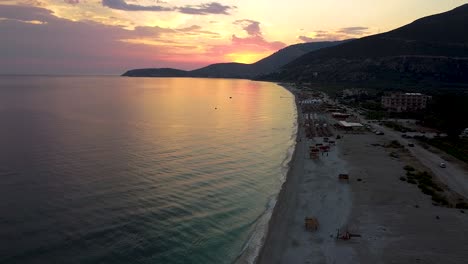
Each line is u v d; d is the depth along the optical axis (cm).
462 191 6325
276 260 4109
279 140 10844
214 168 7500
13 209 5056
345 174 7012
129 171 6950
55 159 7519
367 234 4709
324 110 17962
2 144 8656
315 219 5022
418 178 6931
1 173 6494
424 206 5600
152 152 8519
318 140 10731
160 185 6284
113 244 4278
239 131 12106
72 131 10706
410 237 4628
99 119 13462
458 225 4953
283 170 7612
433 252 4272
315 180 6869
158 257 4072
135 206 5356
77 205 5278
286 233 4747
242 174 7225
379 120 14800
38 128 10962
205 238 4556
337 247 4394
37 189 5816
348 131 12244
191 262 4012
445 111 14275
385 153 9081
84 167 7050
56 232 4481
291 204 5694
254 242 4509
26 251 4044
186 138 10450
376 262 4062
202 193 6050
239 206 5609
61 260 3909
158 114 15750
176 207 5416
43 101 19462
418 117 15162
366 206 5609
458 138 10894
